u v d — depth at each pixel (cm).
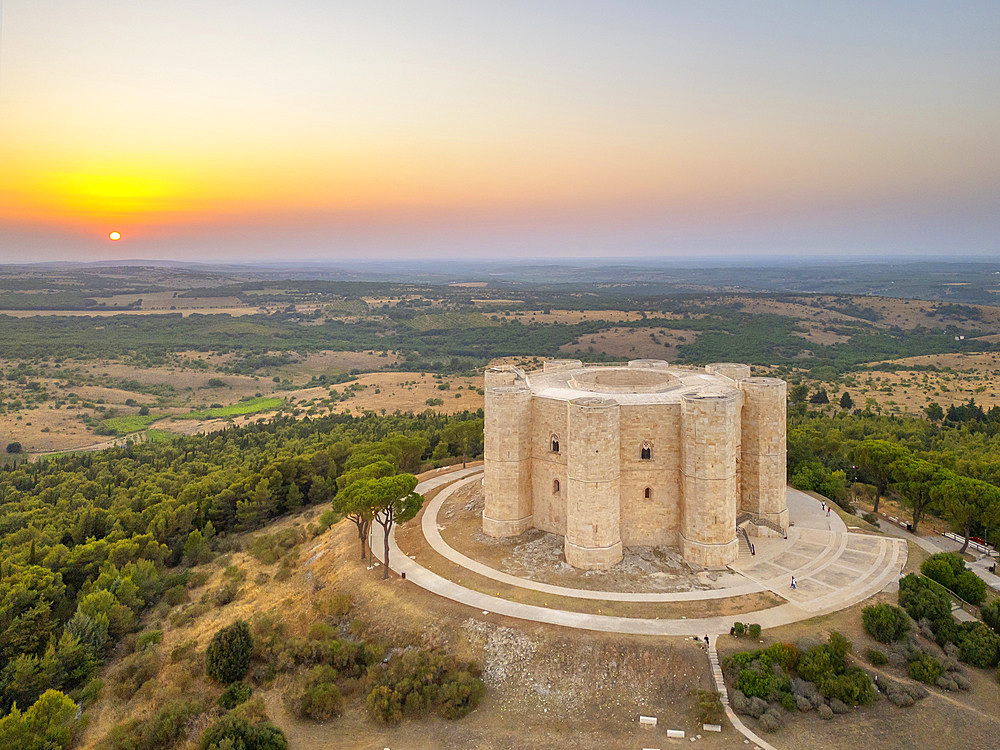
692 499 5497
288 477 9088
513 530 6216
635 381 7100
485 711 4156
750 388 6138
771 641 4412
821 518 6619
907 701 3900
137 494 8925
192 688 4681
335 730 4103
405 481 5903
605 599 5003
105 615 5572
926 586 4838
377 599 5228
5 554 6606
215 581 6781
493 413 6153
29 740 4012
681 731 3847
